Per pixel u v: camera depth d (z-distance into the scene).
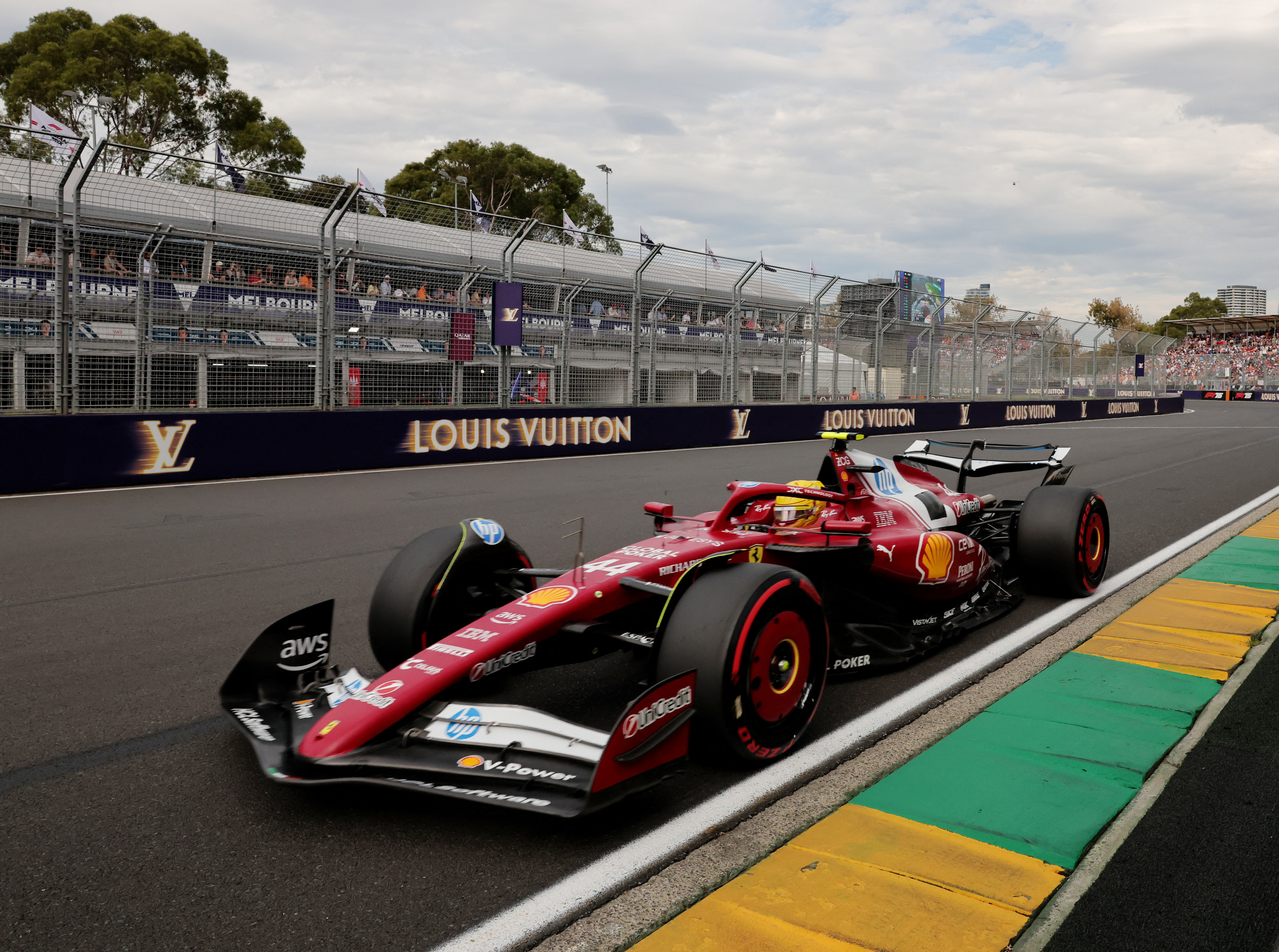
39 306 11.54
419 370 14.44
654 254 16.78
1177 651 4.66
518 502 9.95
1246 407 42.25
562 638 3.30
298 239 13.82
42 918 2.39
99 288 11.79
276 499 10.14
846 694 4.02
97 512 9.16
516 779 2.62
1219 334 61.25
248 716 3.08
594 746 2.79
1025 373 29.20
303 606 5.59
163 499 10.10
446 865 2.63
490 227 14.95
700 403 19.00
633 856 2.67
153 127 31.70
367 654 4.59
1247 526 8.40
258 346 12.95
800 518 4.39
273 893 2.50
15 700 3.99
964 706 3.91
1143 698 3.99
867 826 2.85
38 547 7.39
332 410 12.88
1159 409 34.78
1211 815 2.92
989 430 24.14
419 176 43.59
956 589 4.81
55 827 2.87
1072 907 2.42
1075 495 5.59
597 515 9.01
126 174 12.80
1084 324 31.83
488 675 3.08
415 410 13.68
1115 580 6.17
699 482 11.92
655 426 17.22
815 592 3.40
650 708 2.70
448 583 3.77
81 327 11.72
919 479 5.62
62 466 10.62
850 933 2.30
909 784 3.15
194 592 5.91
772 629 3.19
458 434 14.22
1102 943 2.27
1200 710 3.85
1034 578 5.62
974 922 2.35
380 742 2.79
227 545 7.50
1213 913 2.39
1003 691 4.10
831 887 2.51
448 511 9.30
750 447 18.12
